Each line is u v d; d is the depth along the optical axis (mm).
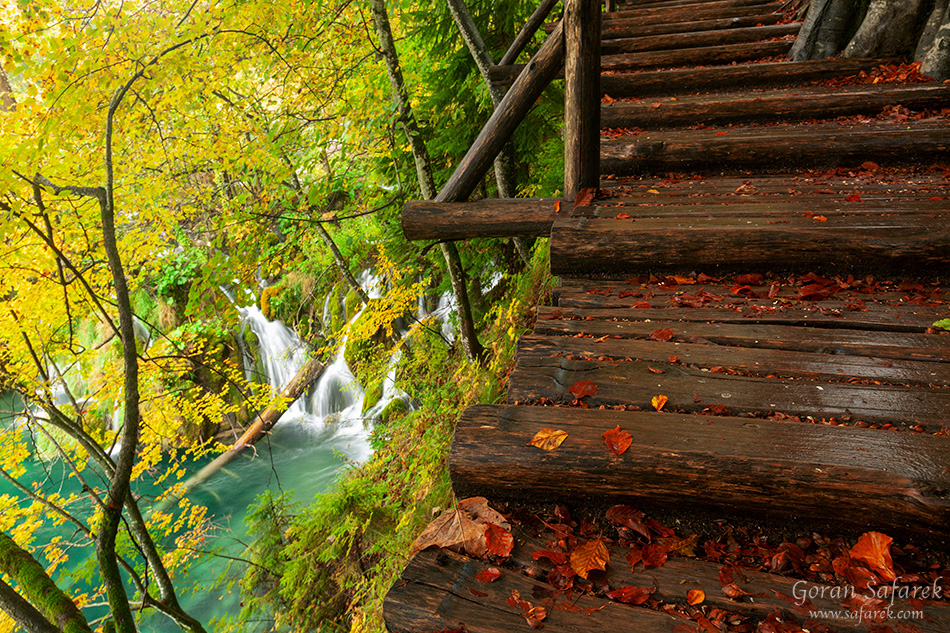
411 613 1087
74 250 4570
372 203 6227
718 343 1825
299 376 9883
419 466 5195
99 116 3623
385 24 4461
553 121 6051
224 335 9438
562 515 1339
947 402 1414
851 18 4395
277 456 9055
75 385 9305
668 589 1127
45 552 5047
